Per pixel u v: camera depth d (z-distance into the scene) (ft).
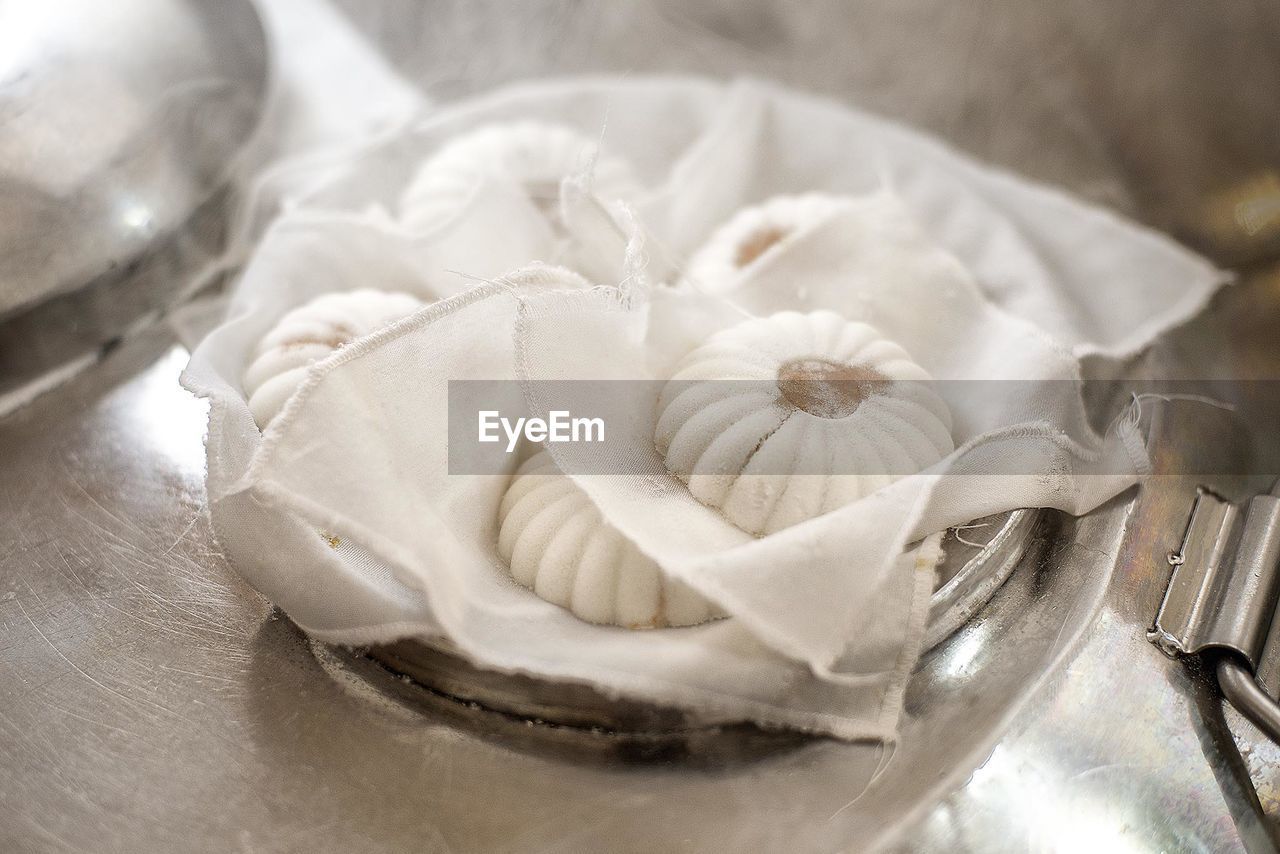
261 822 1.06
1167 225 1.59
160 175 1.44
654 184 1.61
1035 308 1.42
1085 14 1.72
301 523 1.08
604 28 1.82
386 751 1.09
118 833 1.05
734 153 1.56
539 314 1.10
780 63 1.79
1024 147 1.68
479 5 1.85
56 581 1.21
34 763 1.09
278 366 1.21
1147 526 1.25
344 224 1.33
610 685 1.05
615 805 1.07
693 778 1.09
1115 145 1.67
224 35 1.58
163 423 1.33
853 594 1.06
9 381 1.35
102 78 1.45
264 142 1.60
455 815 1.06
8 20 1.46
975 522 1.20
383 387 1.08
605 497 1.09
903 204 1.44
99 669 1.15
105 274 1.40
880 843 1.05
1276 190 1.57
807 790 1.08
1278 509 1.22
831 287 1.32
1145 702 1.14
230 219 1.50
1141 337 1.43
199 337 1.38
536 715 1.11
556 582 1.10
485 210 1.34
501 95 1.66
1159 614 1.19
